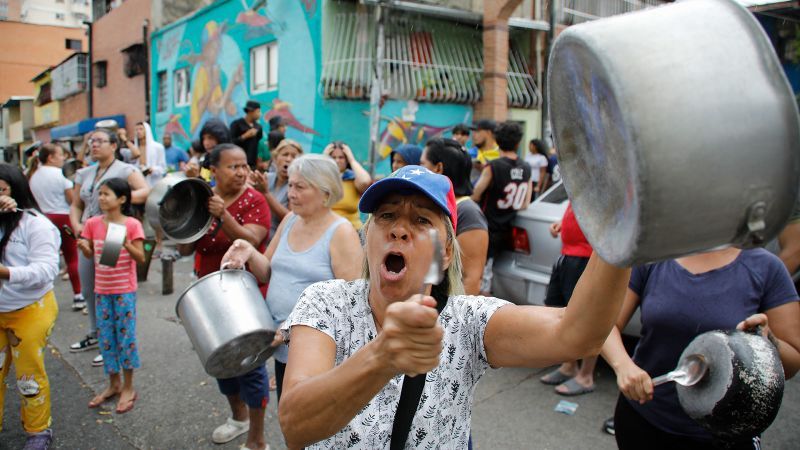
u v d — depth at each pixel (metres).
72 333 5.14
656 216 0.67
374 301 1.30
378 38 9.20
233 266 2.63
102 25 20.33
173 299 6.17
